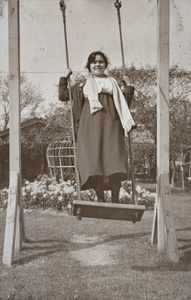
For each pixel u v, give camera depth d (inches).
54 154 647.8
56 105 666.2
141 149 620.4
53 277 154.3
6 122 1139.3
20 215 206.4
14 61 196.7
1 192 417.7
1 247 207.6
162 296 130.6
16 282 147.8
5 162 792.3
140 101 601.3
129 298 128.5
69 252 196.9
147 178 723.4
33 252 195.8
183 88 603.5
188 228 260.7
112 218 143.3
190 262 175.2
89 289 138.4
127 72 597.3
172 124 601.9
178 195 512.1
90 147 151.0
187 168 653.9
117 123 157.3
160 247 195.2
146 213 340.2
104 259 183.0
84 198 364.5
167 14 191.9
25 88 948.0
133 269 165.0
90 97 154.6
